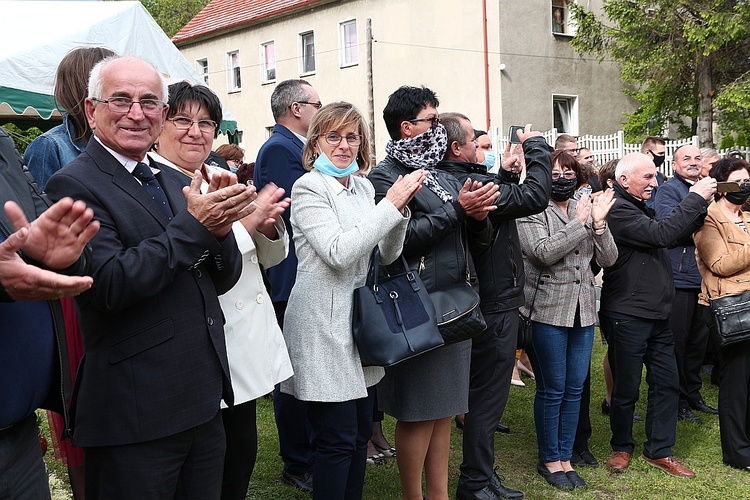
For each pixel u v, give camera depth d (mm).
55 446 2996
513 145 3611
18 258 1405
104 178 1961
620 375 4059
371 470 3916
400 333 2666
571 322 3719
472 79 16875
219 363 2074
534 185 3283
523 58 16625
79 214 1433
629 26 15641
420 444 3031
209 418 2027
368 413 2943
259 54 22000
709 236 4074
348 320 2750
